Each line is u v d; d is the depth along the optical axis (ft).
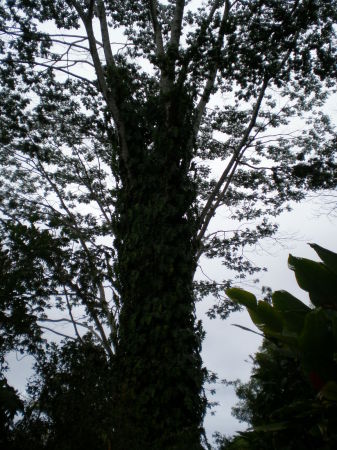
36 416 14.01
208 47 36.14
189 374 24.20
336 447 7.41
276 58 39.58
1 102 45.32
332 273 9.02
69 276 31.22
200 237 41.73
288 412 7.87
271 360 9.52
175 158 30.58
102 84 35.45
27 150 47.85
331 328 8.13
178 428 22.91
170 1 48.96
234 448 9.20
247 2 40.57
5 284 22.59
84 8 45.32
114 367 25.17
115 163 32.63
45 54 44.24
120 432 14.40
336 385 7.22
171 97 32.07
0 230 27.14
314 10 37.83
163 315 25.52
